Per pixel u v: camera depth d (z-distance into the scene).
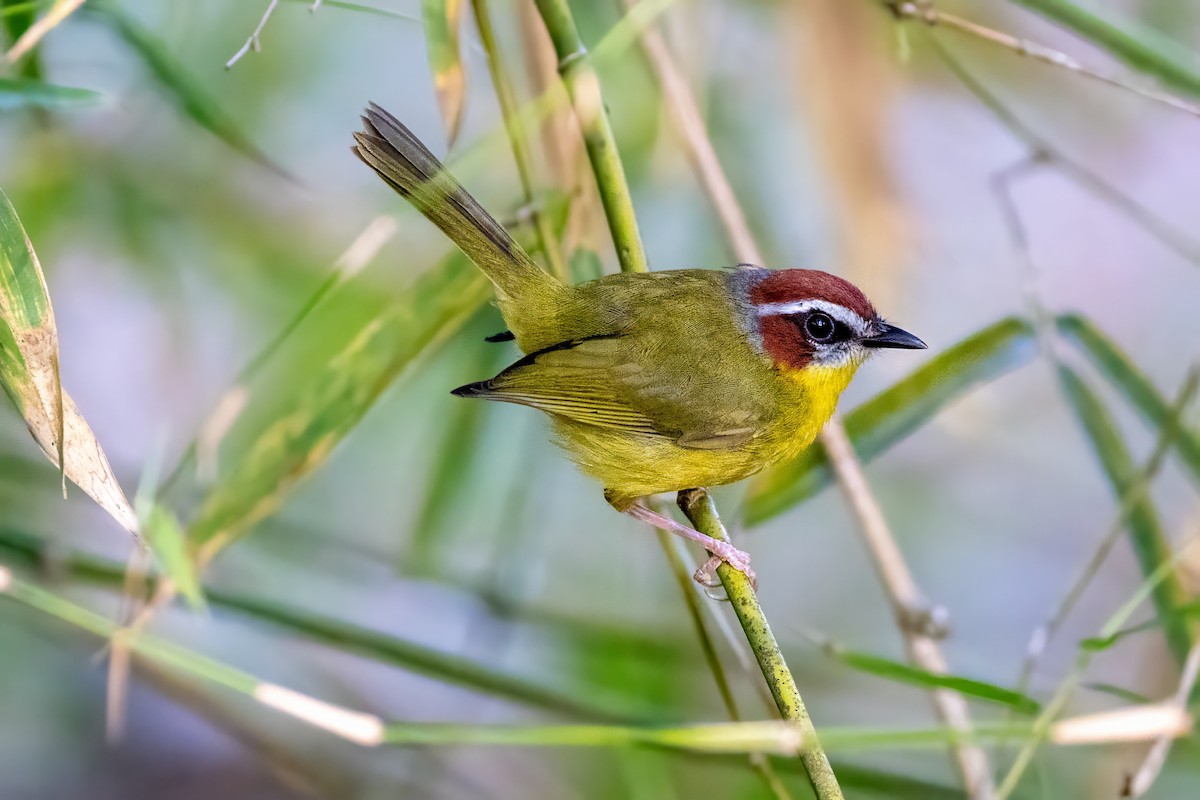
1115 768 10.31
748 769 9.25
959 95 12.09
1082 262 13.66
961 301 13.05
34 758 11.44
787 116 11.01
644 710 9.39
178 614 11.12
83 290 11.75
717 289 9.15
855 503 8.81
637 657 10.24
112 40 9.41
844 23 10.02
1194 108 8.34
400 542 11.57
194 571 7.87
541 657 10.77
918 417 8.91
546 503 10.48
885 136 10.16
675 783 10.55
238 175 10.60
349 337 10.25
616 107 10.58
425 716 12.05
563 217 8.70
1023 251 9.27
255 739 11.09
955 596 12.86
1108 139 13.59
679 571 8.27
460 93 7.57
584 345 8.82
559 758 11.60
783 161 11.10
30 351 6.01
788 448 9.13
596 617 10.55
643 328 8.93
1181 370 13.40
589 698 9.34
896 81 10.58
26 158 9.91
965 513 13.24
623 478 9.10
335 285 7.94
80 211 10.16
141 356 11.70
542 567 11.44
